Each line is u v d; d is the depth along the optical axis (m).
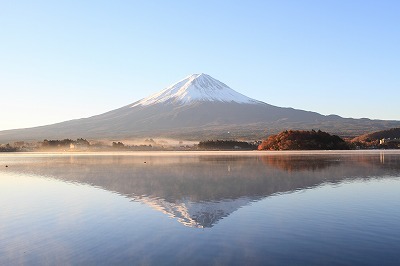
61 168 36.03
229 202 16.08
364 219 12.84
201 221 12.81
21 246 10.47
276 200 16.42
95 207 15.47
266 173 27.97
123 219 13.26
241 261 8.98
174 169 32.59
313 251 9.60
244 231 11.48
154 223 12.63
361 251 9.57
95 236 11.22
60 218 13.59
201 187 20.75
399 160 43.03
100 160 50.50
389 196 17.30
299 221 12.62
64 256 9.59
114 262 9.09
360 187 20.28
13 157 64.94
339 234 11.05
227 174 27.55
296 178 24.62
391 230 11.44
